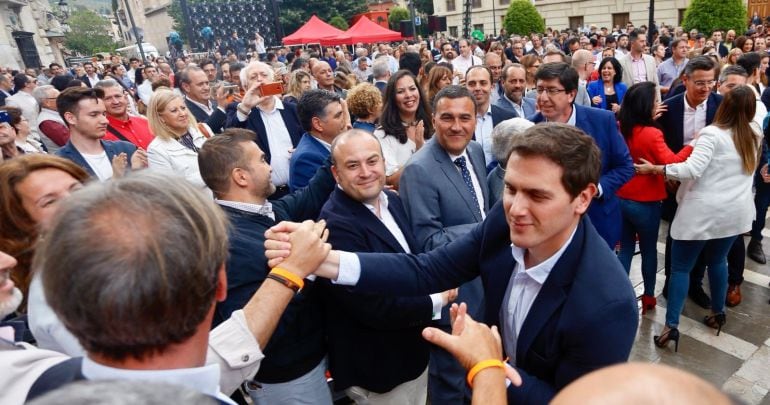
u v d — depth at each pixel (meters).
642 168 2.89
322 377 1.88
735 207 2.66
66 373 0.78
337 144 1.82
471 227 2.19
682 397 0.44
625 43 10.43
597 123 2.69
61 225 0.70
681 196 2.85
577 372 1.18
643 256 3.21
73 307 0.67
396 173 2.98
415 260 1.53
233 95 5.08
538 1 26.31
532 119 3.15
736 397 0.47
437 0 32.53
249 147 1.75
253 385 1.78
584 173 1.10
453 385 2.12
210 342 1.13
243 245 1.61
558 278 1.19
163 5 44.06
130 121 4.38
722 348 2.92
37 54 26.28
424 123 3.42
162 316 0.69
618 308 1.13
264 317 1.21
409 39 19.44
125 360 0.72
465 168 2.45
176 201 0.74
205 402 0.55
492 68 5.71
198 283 0.72
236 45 20.45
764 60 6.09
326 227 1.82
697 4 14.98
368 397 1.97
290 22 32.47
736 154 2.61
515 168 1.13
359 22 17.02
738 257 3.23
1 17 23.27
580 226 1.22
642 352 2.94
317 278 1.76
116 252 0.66
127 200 0.71
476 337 1.14
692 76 3.27
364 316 1.74
